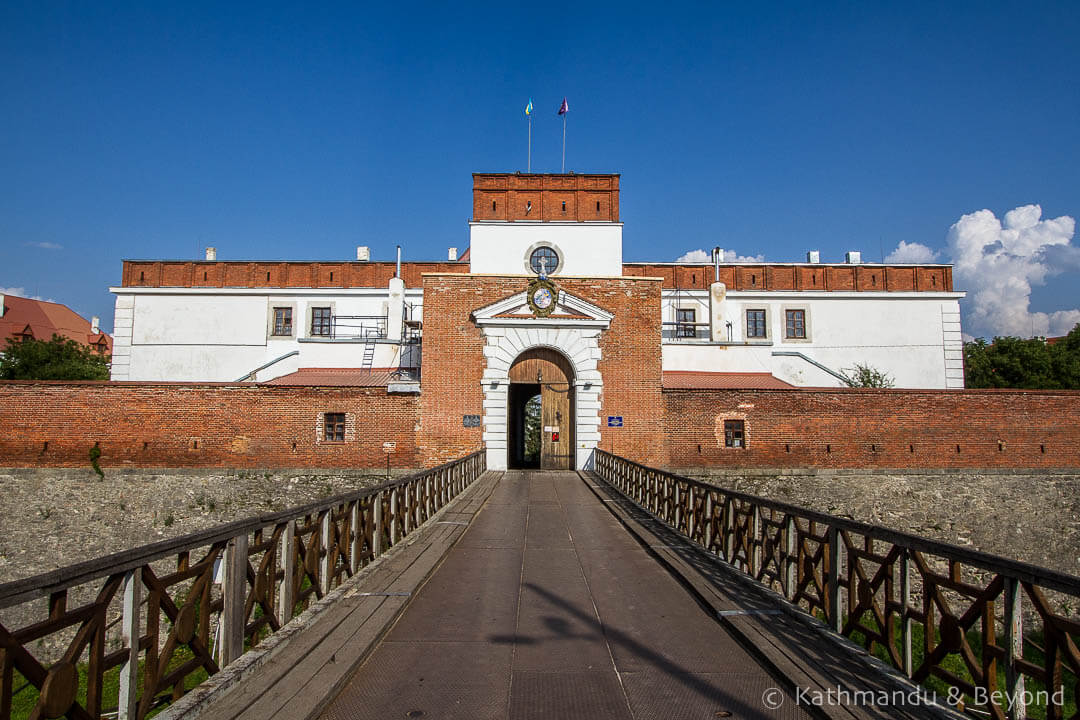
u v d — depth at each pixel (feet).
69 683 11.60
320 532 23.76
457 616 23.59
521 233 94.32
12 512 65.46
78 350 143.54
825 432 70.95
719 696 17.02
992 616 14.21
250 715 14.60
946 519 67.62
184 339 109.29
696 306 112.27
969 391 70.28
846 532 20.70
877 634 18.45
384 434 71.51
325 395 71.15
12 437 67.26
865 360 110.93
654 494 46.85
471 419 76.43
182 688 15.61
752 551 28.12
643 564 31.96
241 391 69.87
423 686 17.47
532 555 33.83
